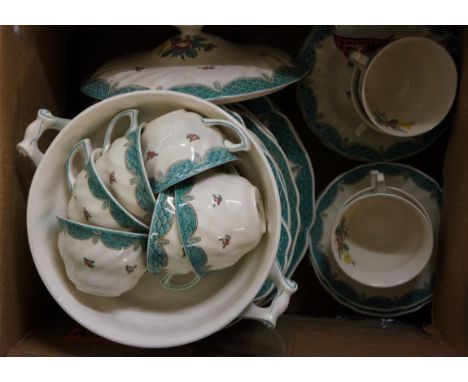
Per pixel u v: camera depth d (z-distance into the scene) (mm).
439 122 742
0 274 604
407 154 816
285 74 695
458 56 750
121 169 541
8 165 615
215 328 581
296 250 786
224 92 632
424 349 687
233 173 596
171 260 548
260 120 796
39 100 727
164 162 542
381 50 706
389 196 754
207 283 646
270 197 580
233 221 543
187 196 541
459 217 723
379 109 781
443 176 796
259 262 599
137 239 551
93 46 869
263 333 747
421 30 763
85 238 550
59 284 596
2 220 605
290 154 798
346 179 827
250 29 851
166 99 581
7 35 606
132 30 866
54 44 788
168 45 711
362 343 706
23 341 666
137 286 654
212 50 696
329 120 824
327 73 813
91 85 695
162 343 589
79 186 562
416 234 769
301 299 862
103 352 652
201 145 549
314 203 798
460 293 692
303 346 690
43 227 595
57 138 579
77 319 587
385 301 814
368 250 802
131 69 694
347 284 821
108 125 609
